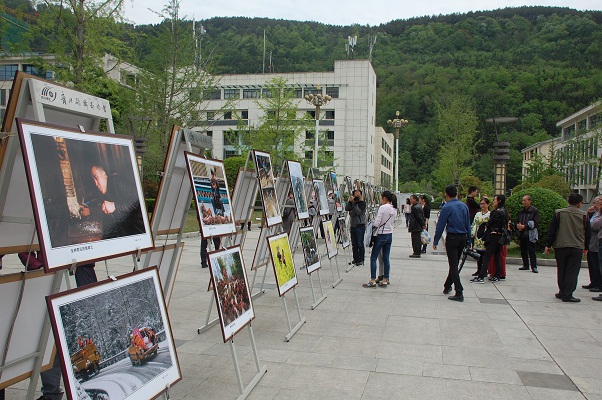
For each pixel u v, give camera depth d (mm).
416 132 84875
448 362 5152
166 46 25875
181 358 5164
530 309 7660
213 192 4703
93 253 2699
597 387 4535
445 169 41188
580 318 7117
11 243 3027
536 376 4793
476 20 114500
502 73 76438
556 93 72625
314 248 8047
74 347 2408
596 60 78250
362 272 11211
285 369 4887
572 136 40750
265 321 6727
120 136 3168
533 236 11297
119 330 2762
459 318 7023
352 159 54844
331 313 7234
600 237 8508
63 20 18344
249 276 10055
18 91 2896
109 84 20203
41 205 2412
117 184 3031
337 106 54688
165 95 26234
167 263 5004
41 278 3070
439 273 11180
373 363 5086
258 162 6375
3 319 2852
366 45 102562
